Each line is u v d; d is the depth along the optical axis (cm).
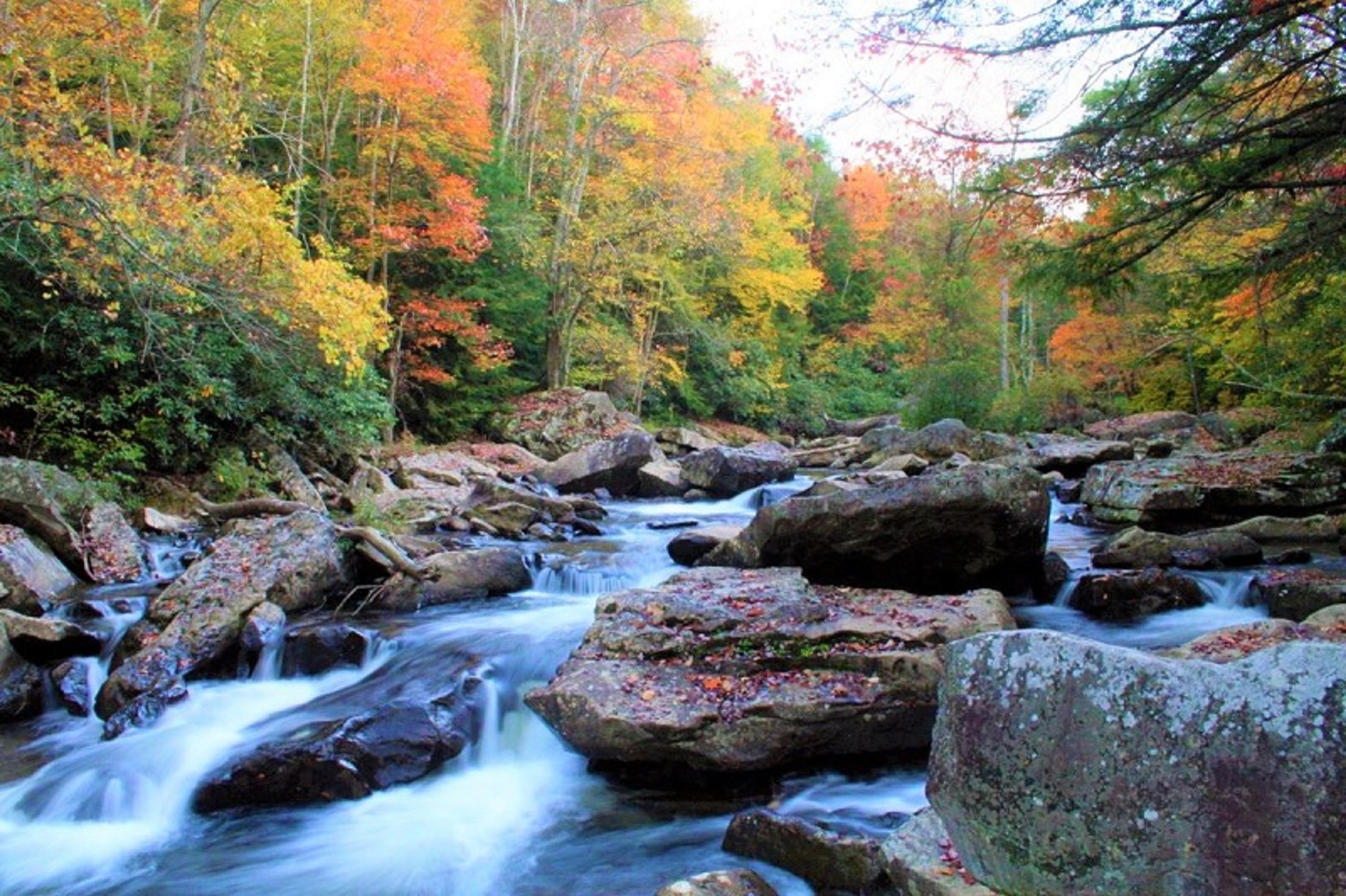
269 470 1261
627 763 522
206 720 597
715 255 2736
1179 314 1847
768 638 562
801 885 390
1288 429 1438
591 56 2292
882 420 3291
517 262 2158
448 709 573
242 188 948
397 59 1625
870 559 768
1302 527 1029
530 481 1638
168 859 461
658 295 2564
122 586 856
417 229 1858
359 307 997
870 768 505
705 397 3108
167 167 898
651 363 2662
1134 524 1183
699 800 490
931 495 727
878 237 3575
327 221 1800
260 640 684
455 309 1870
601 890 411
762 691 512
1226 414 2019
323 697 626
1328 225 658
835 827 432
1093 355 2483
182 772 532
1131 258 718
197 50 1168
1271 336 1328
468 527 1192
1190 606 742
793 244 3169
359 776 507
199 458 1208
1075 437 2284
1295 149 601
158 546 977
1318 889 167
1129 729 197
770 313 3403
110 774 530
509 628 729
